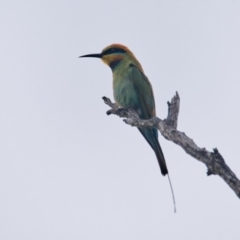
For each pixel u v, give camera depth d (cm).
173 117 1085
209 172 868
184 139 970
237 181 840
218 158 866
